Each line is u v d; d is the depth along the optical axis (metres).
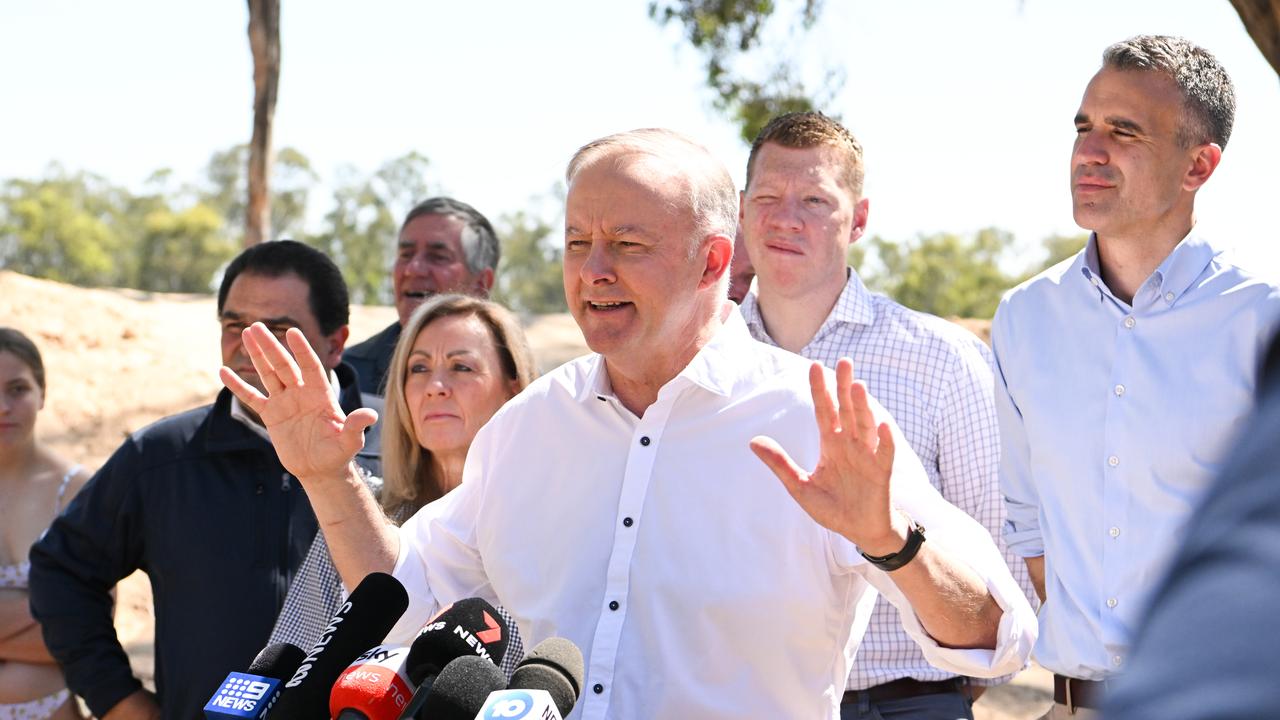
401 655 1.78
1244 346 2.78
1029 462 3.16
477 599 1.90
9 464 4.42
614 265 2.28
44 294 11.24
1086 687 2.94
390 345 5.25
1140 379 2.88
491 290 5.47
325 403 2.29
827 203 3.65
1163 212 2.85
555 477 2.45
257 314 3.52
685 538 2.31
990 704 6.43
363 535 2.38
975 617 2.09
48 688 4.21
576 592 2.39
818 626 2.29
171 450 3.51
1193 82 2.82
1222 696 0.50
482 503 2.54
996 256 56.66
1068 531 2.97
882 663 3.33
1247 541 0.54
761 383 2.38
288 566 3.42
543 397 2.50
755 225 3.71
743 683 2.27
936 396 3.57
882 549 1.96
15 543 4.32
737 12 13.45
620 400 2.46
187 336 11.57
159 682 3.45
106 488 3.53
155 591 3.50
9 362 4.43
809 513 1.93
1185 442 2.81
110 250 75.31
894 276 57.44
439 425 3.38
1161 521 2.83
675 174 2.31
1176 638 0.53
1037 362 3.06
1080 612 2.92
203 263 69.94
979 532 2.25
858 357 3.63
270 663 1.97
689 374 2.34
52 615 3.51
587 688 2.28
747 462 2.32
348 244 59.59
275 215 58.91
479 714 1.59
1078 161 2.90
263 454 3.49
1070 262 3.08
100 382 10.45
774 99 13.63
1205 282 2.85
